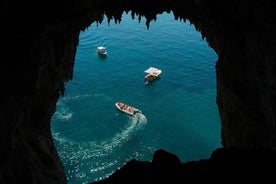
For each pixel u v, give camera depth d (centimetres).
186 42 8381
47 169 2050
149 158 4606
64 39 2006
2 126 1562
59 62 2052
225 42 1969
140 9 2081
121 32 9062
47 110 2177
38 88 1914
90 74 6762
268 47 1571
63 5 1711
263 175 736
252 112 1883
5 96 1562
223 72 2081
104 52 7556
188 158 4697
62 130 5006
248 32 1728
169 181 765
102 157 4544
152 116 5544
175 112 5672
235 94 1983
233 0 1725
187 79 6681
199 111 5697
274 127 1670
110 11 2019
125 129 5134
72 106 5616
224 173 760
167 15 10550
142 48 8062
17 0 1523
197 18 2064
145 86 6412
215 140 4984
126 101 5978
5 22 1528
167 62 7388
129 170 827
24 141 1862
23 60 1616
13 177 1662
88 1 1827
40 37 1720
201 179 758
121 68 7094
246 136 2000
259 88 1767
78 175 4231
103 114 5456
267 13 1514
